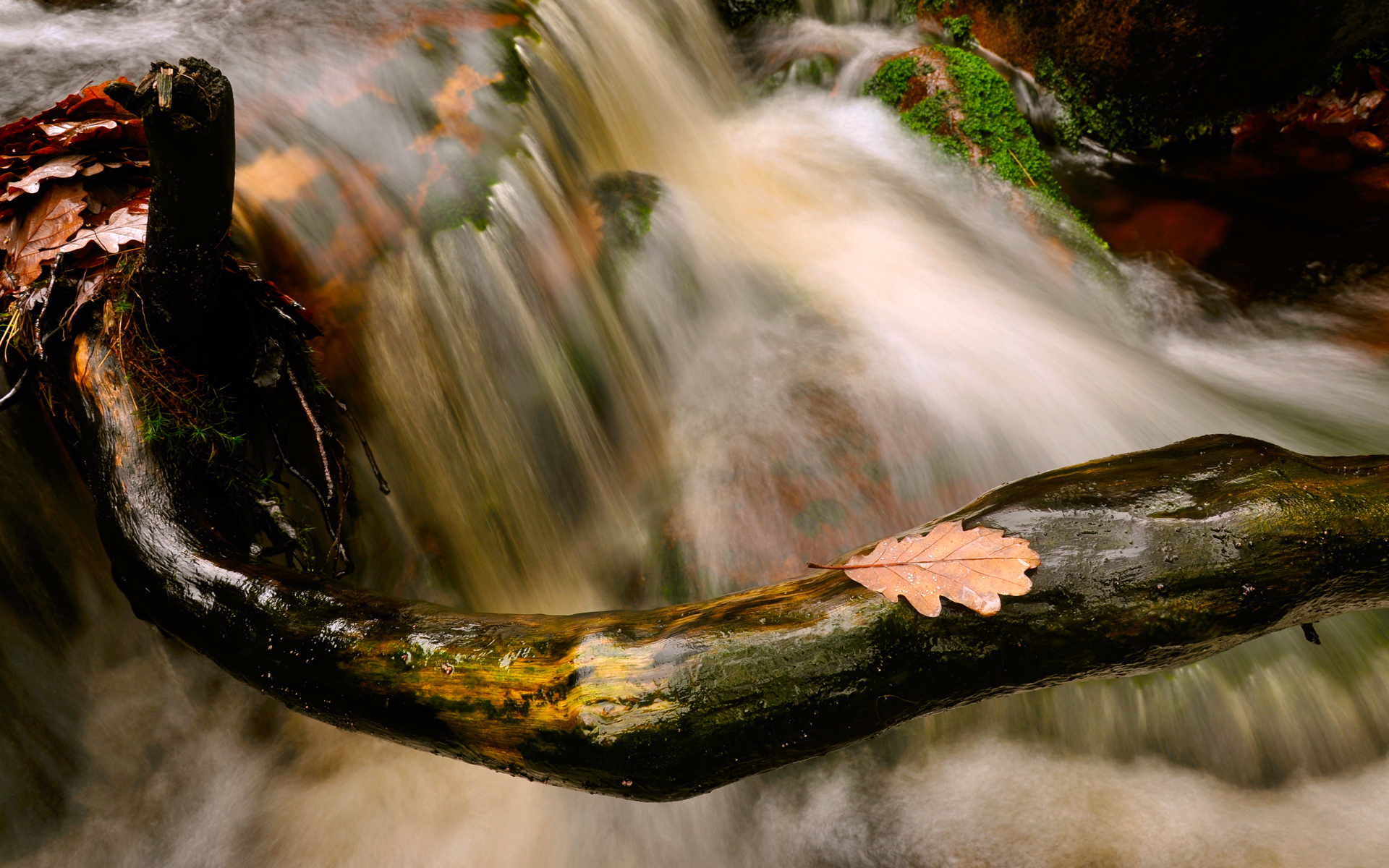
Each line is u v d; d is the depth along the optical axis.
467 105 3.56
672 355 3.65
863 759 2.68
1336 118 5.24
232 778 2.88
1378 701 2.69
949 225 4.55
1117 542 1.61
